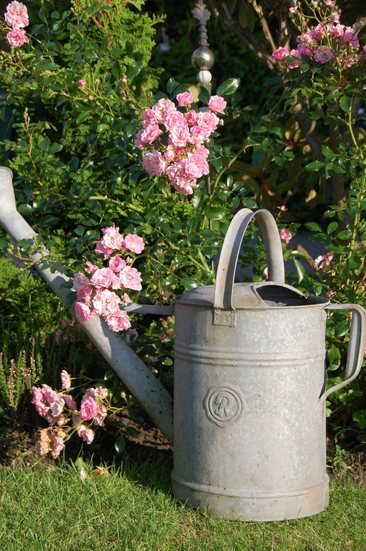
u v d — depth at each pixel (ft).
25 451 10.05
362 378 10.12
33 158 11.13
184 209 10.98
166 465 9.70
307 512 8.04
